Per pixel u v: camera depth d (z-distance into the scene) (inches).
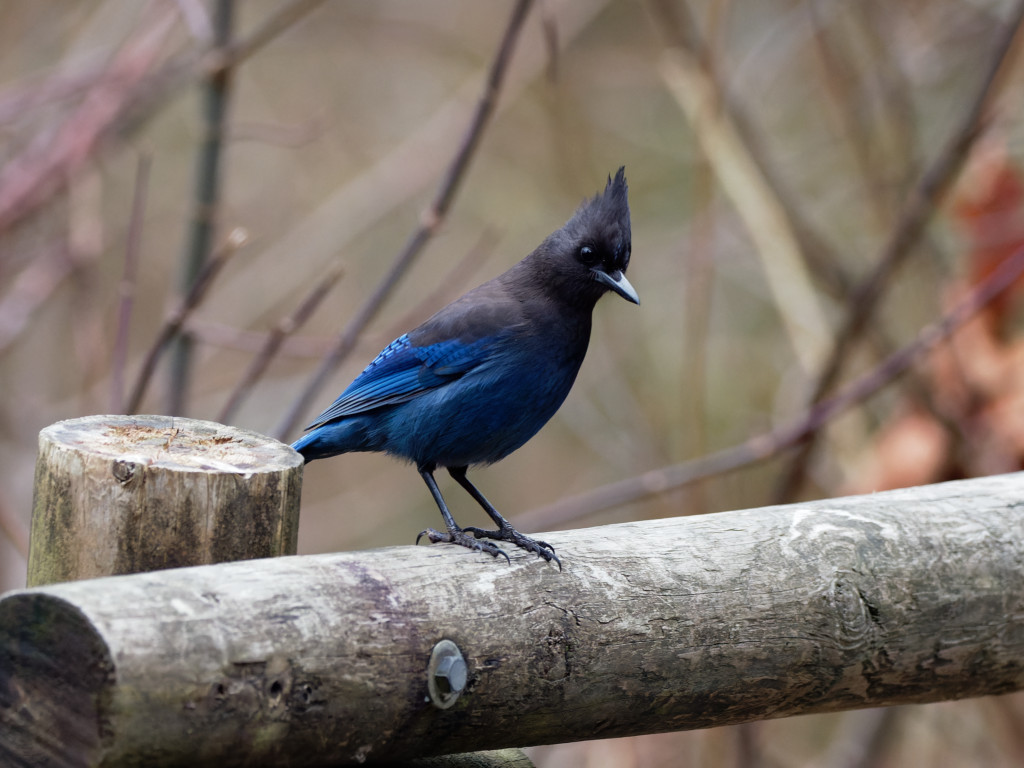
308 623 201.8
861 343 512.7
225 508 233.8
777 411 592.1
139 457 235.9
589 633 236.7
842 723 611.8
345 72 724.0
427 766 244.2
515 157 711.1
